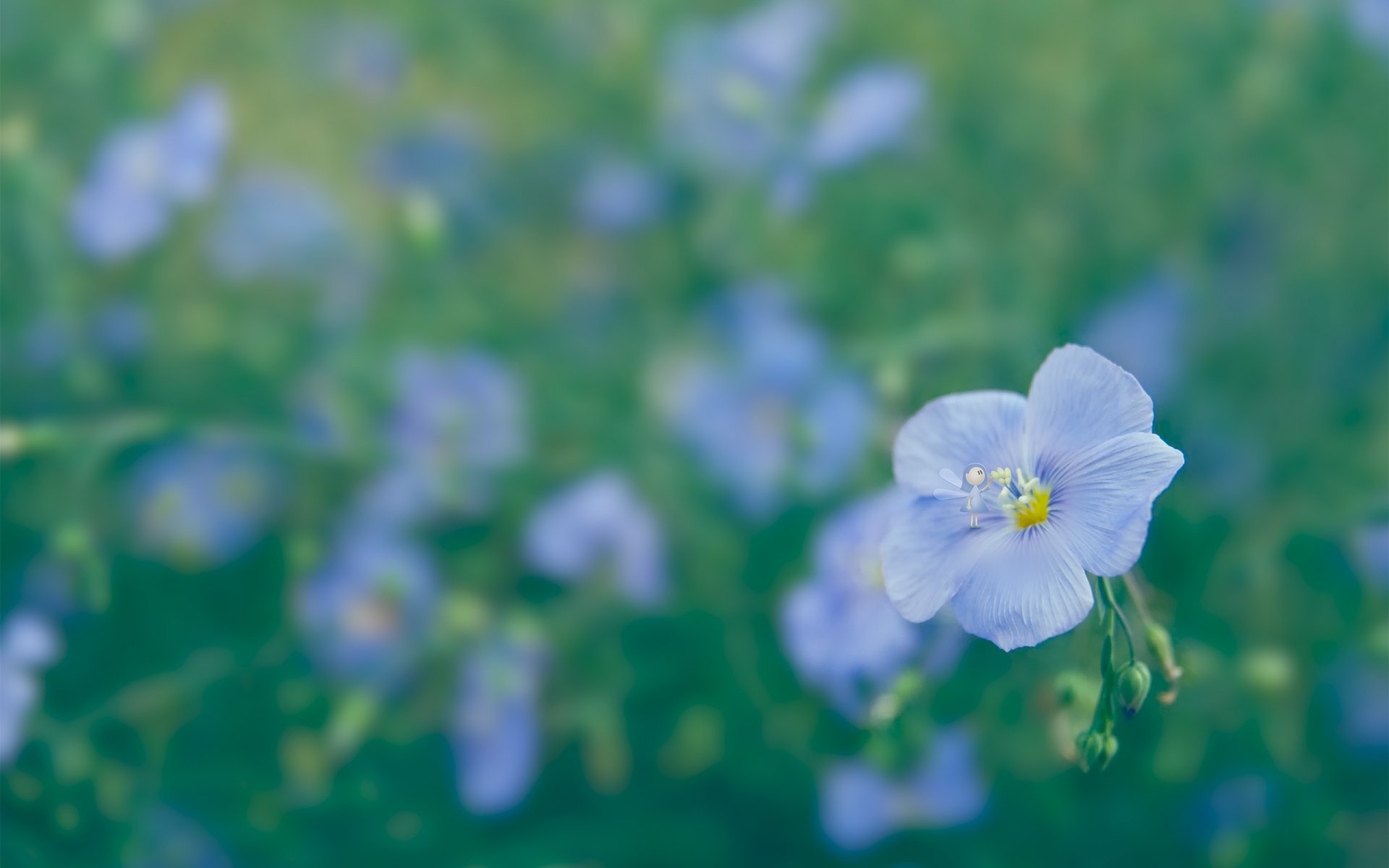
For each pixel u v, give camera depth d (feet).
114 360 1.46
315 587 1.36
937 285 1.38
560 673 1.35
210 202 1.55
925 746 1.29
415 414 1.40
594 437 1.39
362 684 1.34
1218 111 1.42
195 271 1.52
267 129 1.66
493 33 1.62
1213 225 1.42
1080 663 1.11
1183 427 1.37
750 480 1.36
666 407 1.38
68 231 1.49
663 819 1.36
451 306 1.45
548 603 1.38
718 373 1.38
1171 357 1.38
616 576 1.35
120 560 1.42
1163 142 1.43
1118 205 1.42
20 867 1.35
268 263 1.50
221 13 1.73
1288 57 1.43
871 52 1.55
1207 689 1.31
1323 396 1.39
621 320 1.45
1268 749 1.32
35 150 1.56
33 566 1.42
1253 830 1.33
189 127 1.46
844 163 1.43
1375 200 1.41
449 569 1.37
